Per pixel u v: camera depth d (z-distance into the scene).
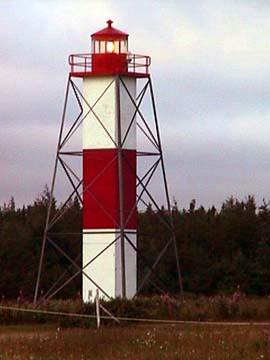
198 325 49.28
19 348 39.16
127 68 61.12
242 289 80.25
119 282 60.03
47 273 78.44
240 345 38.50
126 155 60.47
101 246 60.25
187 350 37.56
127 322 51.38
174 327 47.75
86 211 60.62
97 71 60.72
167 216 73.69
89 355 37.50
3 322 53.25
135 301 55.34
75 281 74.56
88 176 60.69
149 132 62.62
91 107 60.75
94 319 51.31
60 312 53.81
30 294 78.19
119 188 59.91
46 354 37.62
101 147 60.44
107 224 60.12
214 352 37.09
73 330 46.72
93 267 60.34
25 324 52.88
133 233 60.75
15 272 79.62
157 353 37.03
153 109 61.66
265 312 55.28
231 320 54.06
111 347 39.00
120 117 60.41
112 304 54.34
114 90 60.50
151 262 79.06
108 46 61.88
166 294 60.53
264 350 37.59
